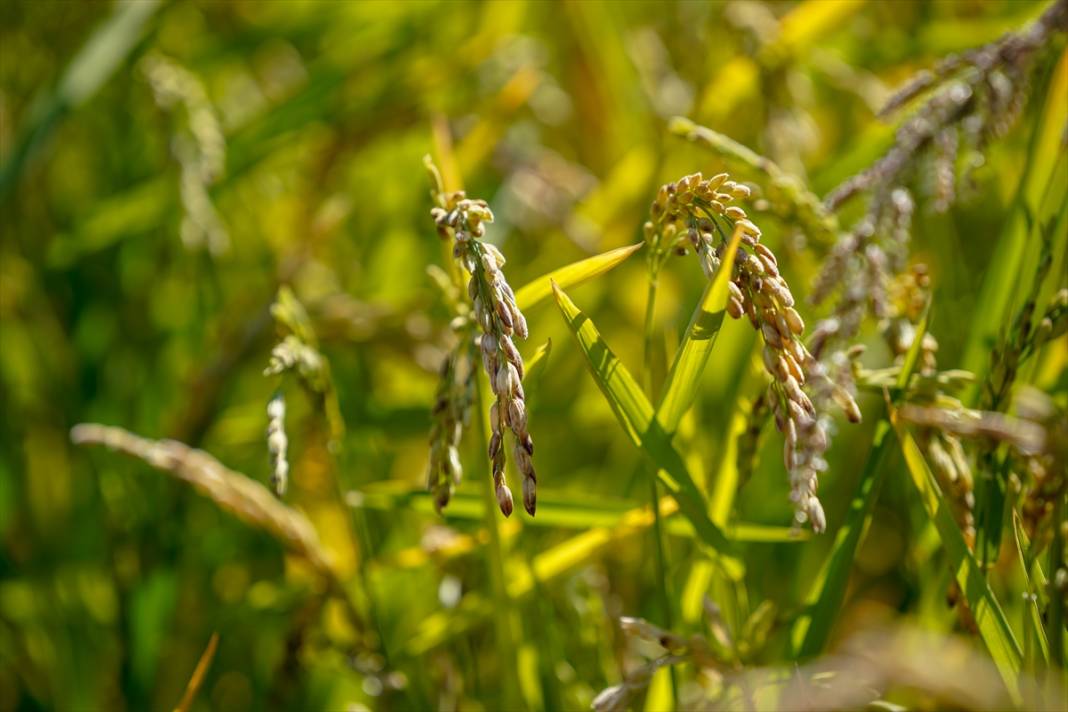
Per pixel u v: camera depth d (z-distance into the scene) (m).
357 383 1.14
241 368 1.15
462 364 0.80
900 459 0.95
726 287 0.75
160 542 1.06
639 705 0.87
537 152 1.40
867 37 1.35
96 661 1.06
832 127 1.37
